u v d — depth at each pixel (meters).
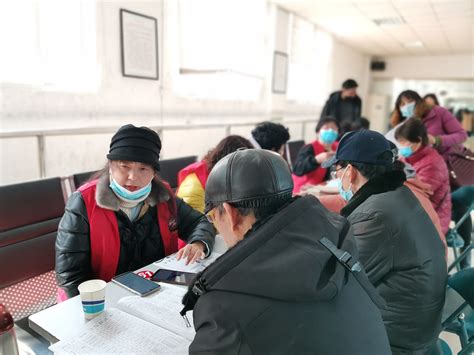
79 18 2.54
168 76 3.36
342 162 1.25
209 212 0.72
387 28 5.77
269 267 0.55
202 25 3.67
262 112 5.00
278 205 0.66
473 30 5.61
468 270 1.27
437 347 1.23
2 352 0.72
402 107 3.19
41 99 2.37
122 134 1.23
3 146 2.20
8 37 2.15
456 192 2.66
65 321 0.91
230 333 0.53
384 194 1.14
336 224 0.70
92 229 1.25
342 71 7.56
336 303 0.60
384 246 1.08
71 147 2.58
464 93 13.24
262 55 4.76
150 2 3.06
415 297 1.08
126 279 1.11
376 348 0.62
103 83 2.76
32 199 1.47
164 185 1.40
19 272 1.37
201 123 3.86
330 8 4.82
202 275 0.62
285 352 0.53
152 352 0.77
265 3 4.61
